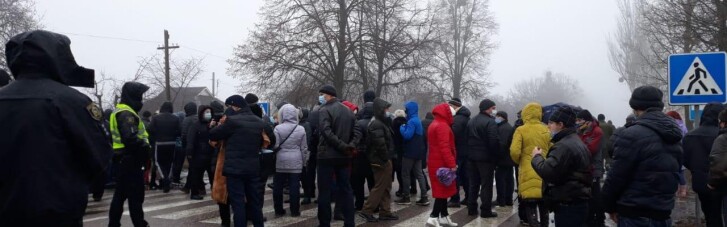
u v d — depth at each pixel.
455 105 10.36
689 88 7.56
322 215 6.91
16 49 3.15
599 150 7.55
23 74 3.11
